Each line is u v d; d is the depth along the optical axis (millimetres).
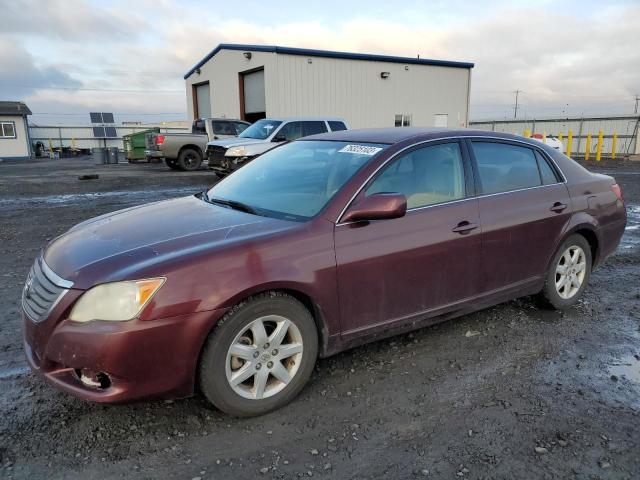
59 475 2432
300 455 2598
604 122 29797
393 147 3541
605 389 3240
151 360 2584
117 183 14875
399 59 25031
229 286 2703
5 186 14258
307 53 22656
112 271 2643
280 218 3246
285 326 2955
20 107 39406
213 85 27344
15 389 3193
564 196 4352
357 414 2959
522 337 4000
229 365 2801
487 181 3910
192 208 3645
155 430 2791
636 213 9555
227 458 2570
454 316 3779
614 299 4887
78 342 2543
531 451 2621
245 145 13102
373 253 3201
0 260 6180
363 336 3299
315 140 4230
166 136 19141
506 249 3906
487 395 3162
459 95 27609
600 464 2520
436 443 2693
